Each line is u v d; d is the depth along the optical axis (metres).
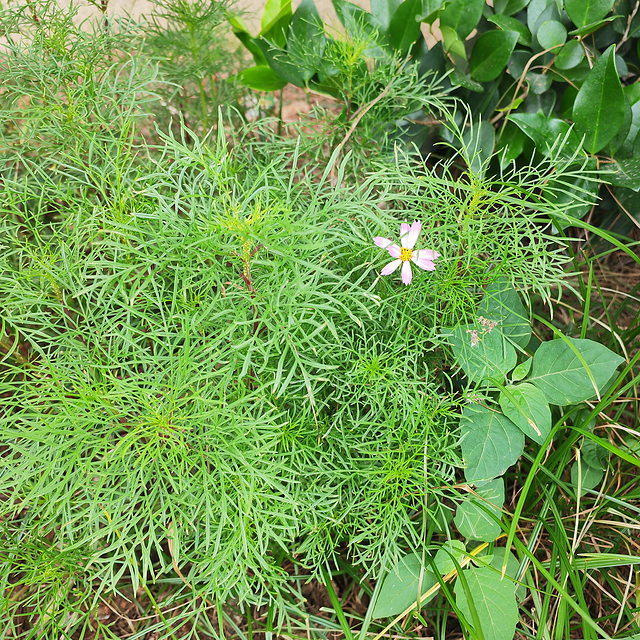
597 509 0.55
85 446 0.45
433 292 0.53
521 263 0.53
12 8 0.61
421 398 0.51
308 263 0.43
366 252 0.53
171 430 0.45
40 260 0.53
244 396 0.47
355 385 0.52
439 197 0.53
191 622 0.56
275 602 0.50
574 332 0.66
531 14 0.68
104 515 0.48
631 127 0.64
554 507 0.54
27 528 0.51
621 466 0.59
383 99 0.65
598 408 0.54
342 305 0.46
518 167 0.71
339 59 0.63
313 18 0.69
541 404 0.52
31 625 0.54
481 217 0.52
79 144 0.56
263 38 0.69
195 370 0.48
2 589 0.50
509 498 0.61
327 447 0.54
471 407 0.54
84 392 0.44
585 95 0.61
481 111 0.70
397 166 0.53
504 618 0.50
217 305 0.49
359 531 0.55
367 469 0.51
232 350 0.46
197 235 0.45
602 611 0.56
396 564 0.50
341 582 0.60
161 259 0.46
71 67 0.60
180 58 0.75
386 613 0.50
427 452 0.52
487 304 0.55
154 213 0.46
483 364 0.54
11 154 0.66
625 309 0.72
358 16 0.69
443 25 0.67
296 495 0.48
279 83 0.75
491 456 0.52
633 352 0.66
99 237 0.57
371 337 0.52
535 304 0.69
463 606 0.50
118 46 0.65
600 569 0.56
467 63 0.71
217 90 0.82
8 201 0.53
